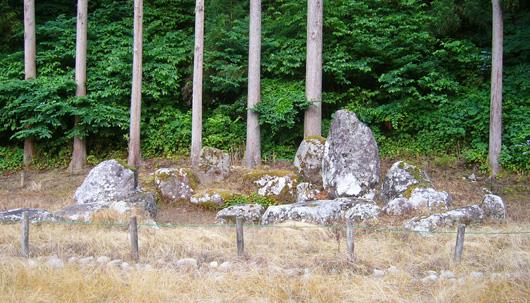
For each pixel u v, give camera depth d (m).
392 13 14.91
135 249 6.89
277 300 5.64
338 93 14.86
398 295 5.77
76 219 8.85
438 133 13.40
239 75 14.72
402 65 14.17
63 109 13.91
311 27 13.75
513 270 6.50
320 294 5.77
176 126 15.06
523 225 8.64
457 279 6.21
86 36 15.11
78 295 5.52
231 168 12.96
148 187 11.90
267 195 11.30
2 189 12.92
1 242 7.42
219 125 14.87
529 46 13.51
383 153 13.76
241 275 6.21
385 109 13.91
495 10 12.28
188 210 11.02
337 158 11.27
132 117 13.84
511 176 11.92
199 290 5.80
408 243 7.75
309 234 8.11
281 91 14.39
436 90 13.48
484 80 14.08
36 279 5.79
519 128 12.50
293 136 14.58
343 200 9.95
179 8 17.59
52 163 14.91
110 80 15.04
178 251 7.23
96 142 15.37
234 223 9.73
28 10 15.09
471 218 8.89
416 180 10.27
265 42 15.14
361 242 7.68
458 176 12.27
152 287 5.74
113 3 17.17
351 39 14.55
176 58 15.54
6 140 15.70
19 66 15.60
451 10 13.81
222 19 15.18
